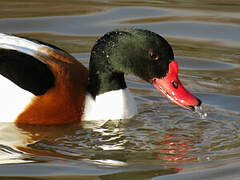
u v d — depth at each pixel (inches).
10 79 406.6
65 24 624.1
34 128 407.8
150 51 406.0
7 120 410.6
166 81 409.1
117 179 331.0
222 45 584.1
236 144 388.2
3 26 608.4
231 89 490.9
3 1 695.7
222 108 455.8
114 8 679.7
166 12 666.8
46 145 381.7
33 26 614.2
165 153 372.2
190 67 538.3
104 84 427.8
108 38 420.2
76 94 415.5
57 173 337.4
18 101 405.7
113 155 367.6
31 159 357.7
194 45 583.5
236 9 677.9
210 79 512.4
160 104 468.8
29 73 406.9
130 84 507.8
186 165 351.9
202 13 663.8
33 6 678.5
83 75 434.9
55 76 410.6
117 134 405.7
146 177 335.0
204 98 474.3
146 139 398.0
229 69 532.7
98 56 424.2
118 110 431.8
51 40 583.5
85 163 353.4
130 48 411.5
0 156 361.7
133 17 647.8
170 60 408.5
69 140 390.9
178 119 438.6
